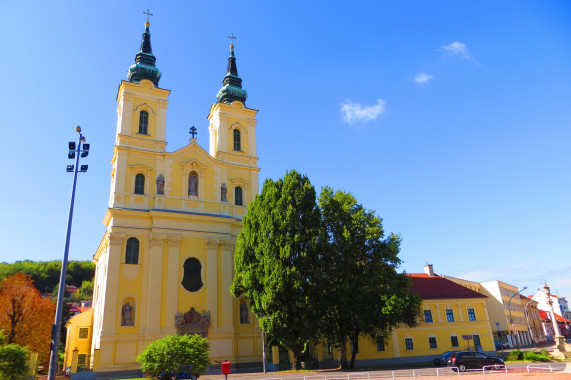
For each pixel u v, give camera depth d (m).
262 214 38.38
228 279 44.97
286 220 36.44
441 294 56.91
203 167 48.22
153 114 47.91
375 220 43.06
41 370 52.28
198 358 26.20
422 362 48.72
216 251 45.38
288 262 35.78
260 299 36.06
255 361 43.16
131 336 38.78
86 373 35.25
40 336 49.59
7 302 47.84
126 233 41.84
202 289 43.41
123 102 46.72
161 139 47.22
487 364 33.62
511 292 84.69
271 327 34.78
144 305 40.34
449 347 52.84
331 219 41.66
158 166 46.06
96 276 55.12
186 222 44.84
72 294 125.69
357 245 41.72
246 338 43.84
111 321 38.44
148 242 42.69
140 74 49.31
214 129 54.31
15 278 50.22
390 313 38.22
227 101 54.47
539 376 23.62
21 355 23.64
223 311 43.38
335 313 39.59
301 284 34.84
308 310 34.31
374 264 41.19
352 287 38.34
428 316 53.88
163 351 25.73
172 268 42.47
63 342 69.56
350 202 43.91
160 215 43.47
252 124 54.22
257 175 52.06
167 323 40.53
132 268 41.09
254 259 38.66
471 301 56.56
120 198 43.00
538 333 96.12
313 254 36.00
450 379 24.17
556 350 45.12
